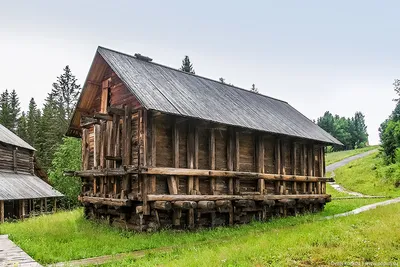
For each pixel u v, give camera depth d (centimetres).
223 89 2220
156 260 995
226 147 1777
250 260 930
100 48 1711
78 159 3734
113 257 1068
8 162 3412
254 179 1911
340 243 1096
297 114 2688
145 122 1460
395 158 4484
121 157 1535
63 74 7719
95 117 1559
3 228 1591
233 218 1762
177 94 1661
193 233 1479
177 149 1542
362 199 3084
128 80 1514
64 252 1101
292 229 1470
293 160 2181
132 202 1505
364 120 12531
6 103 7400
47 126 5556
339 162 6750
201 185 1639
